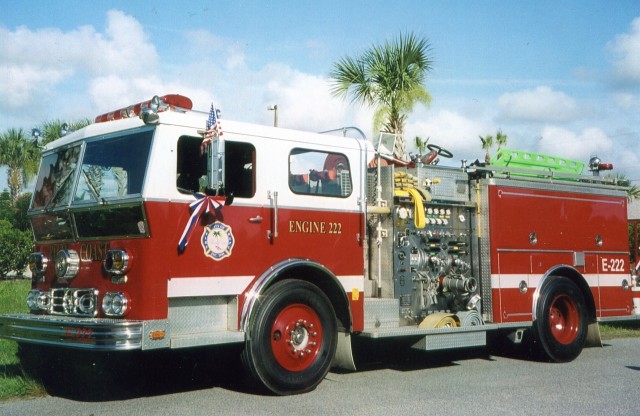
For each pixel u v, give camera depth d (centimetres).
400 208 759
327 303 657
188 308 593
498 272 829
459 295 796
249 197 632
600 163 983
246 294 618
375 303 730
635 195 2103
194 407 570
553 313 872
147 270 561
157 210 567
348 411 556
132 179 579
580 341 876
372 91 1501
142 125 589
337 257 691
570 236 913
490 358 879
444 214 812
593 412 559
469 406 578
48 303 646
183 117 596
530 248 864
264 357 604
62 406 573
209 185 574
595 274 941
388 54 1495
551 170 928
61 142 677
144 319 557
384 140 814
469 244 837
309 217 673
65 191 642
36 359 675
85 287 607
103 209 589
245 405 578
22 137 3161
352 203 712
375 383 688
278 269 632
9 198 3153
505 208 845
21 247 2211
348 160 718
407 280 766
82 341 547
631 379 721
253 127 644
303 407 571
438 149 883
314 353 645
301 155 677
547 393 639
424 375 739
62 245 640
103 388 653
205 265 595
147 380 695
